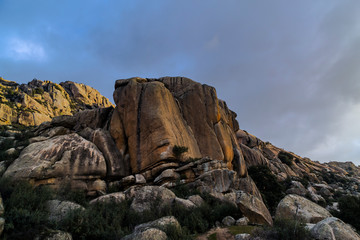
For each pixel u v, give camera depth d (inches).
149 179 1005.8
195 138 1321.4
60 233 372.5
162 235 395.9
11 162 824.3
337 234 352.8
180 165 1036.5
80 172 881.5
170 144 1050.7
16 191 516.4
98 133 1143.6
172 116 1215.6
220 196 799.7
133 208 622.2
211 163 990.4
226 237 456.1
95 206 618.2
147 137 1094.4
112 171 999.6
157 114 1131.9
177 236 416.5
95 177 914.7
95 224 460.8
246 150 2106.3
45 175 784.3
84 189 853.2
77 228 414.3
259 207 633.6
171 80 1526.8
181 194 815.1
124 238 403.9
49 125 1248.8
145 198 657.0
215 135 1353.3
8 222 352.8
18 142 1067.9
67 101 3570.4
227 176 910.4
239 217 610.9
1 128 1915.6
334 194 1836.9
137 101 1222.9
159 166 1007.0
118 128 1182.3
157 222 452.1
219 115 1439.5
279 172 2213.3
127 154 1129.4
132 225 531.2
